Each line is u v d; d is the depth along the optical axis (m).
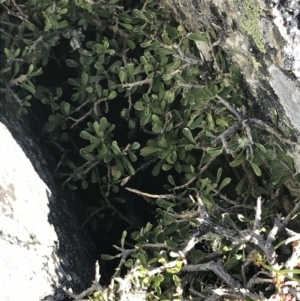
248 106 1.37
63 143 1.89
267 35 1.13
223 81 1.39
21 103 1.66
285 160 1.34
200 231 1.26
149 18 1.67
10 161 1.45
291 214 1.30
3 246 1.27
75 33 1.83
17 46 1.82
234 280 1.22
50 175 1.67
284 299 1.13
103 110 1.93
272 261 1.18
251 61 1.27
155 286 1.26
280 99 1.22
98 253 1.70
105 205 1.79
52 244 1.43
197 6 1.40
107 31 1.88
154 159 1.69
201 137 1.49
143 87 1.80
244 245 1.23
